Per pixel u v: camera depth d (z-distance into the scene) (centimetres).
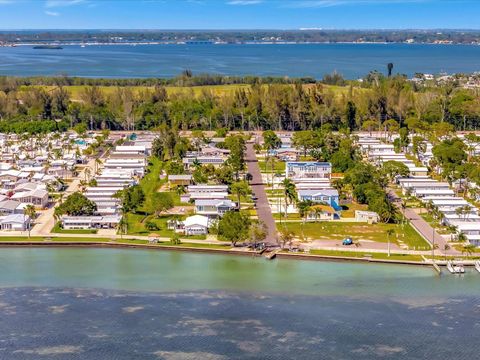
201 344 13612
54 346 13462
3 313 14962
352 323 14600
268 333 14112
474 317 14912
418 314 15062
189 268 17988
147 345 13538
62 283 16850
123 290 16400
